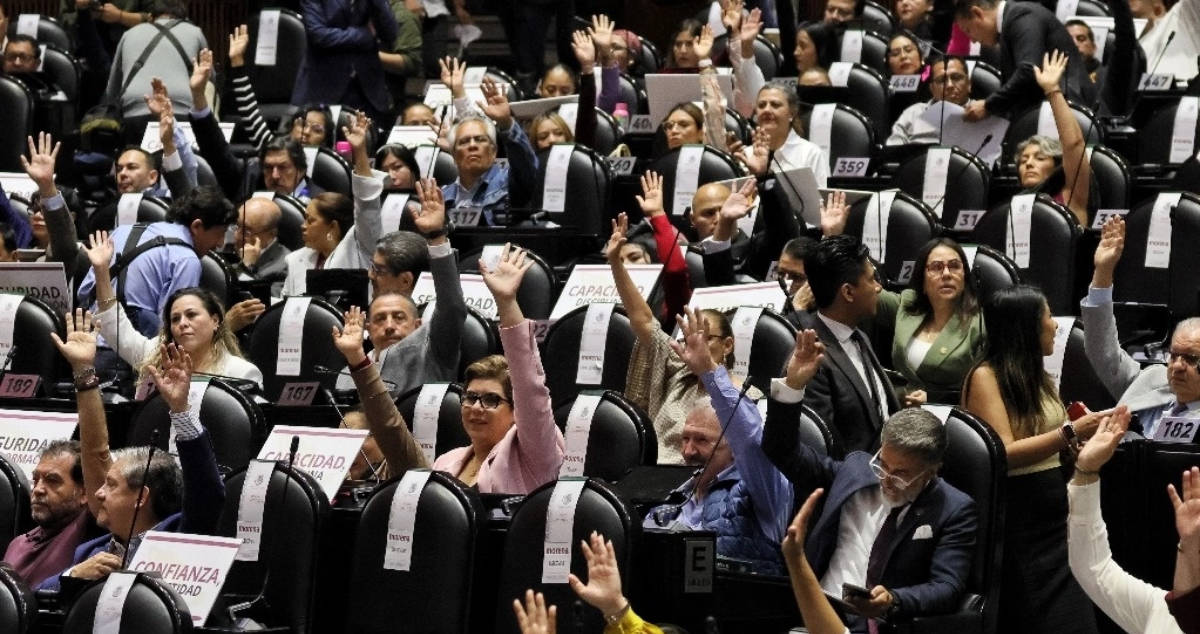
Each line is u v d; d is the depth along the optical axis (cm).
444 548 864
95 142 1778
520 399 928
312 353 1172
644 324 1024
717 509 865
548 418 933
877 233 1305
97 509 973
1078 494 739
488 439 954
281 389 1172
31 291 1230
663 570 814
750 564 850
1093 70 1725
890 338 1110
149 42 1808
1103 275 1008
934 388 1016
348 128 1346
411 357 1095
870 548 834
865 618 802
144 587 838
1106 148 1390
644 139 1634
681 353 862
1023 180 1367
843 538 838
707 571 819
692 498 883
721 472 879
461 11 2173
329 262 1342
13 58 1878
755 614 831
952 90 1591
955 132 1578
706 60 1588
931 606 807
